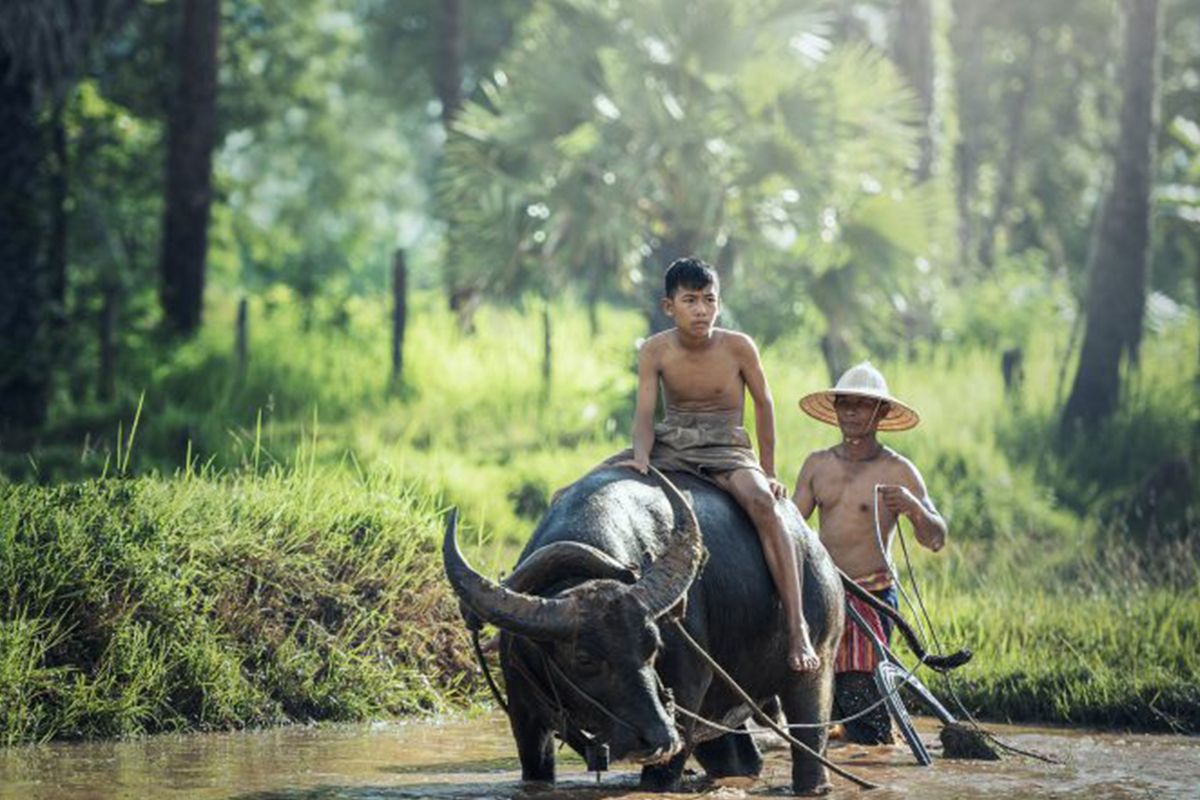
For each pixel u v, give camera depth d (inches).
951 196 2449.6
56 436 2214.6
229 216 4052.7
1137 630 1206.9
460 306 2738.7
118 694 958.4
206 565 1053.2
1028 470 2065.7
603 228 2178.9
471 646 1120.8
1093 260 2365.9
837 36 3543.3
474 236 2266.2
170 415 2174.0
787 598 772.0
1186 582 1430.9
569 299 2674.7
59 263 2596.0
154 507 1064.8
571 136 2207.2
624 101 2172.7
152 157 3179.1
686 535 695.1
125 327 2623.0
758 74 2197.3
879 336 2362.2
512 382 2359.7
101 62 3078.2
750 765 859.4
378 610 1092.5
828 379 2281.0
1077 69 4488.2
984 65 4362.7
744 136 2191.2
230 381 2351.1
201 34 2667.3
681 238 2246.6
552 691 716.0
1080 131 4552.2
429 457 1942.7
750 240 2255.2
